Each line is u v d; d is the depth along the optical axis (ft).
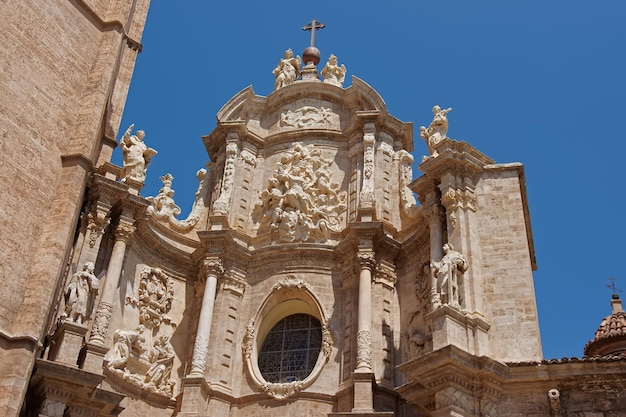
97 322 86.79
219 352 93.40
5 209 74.84
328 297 97.14
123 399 87.71
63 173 82.07
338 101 116.78
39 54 84.79
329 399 88.94
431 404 74.59
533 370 71.56
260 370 96.02
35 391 75.87
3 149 76.89
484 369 71.31
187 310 99.96
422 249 94.84
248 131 113.19
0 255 72.90
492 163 88.74
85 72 90.33
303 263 99.81
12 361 68.39
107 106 97.81
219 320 95.50
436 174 87.86
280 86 121.90
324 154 111.04
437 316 75.25
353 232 96.22
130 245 96.48
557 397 69.51
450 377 70.90
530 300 77.61
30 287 73.92
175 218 105.50
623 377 69.72
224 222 102.73
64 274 85.20
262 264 101.30
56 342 80.07
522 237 81.71
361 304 91.15
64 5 90.48
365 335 88.69
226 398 90.84
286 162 109.29
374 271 95.20
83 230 91.50
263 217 105.29
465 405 71.05
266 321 98.68
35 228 77.15
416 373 73.10
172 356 94.99
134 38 110.42
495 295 78.95
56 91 85.46
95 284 83.61
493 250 81.82
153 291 97.60
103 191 93.30
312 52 129.18
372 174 104.01
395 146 111.65
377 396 85.81
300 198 103.86
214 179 112.16
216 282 97.81
